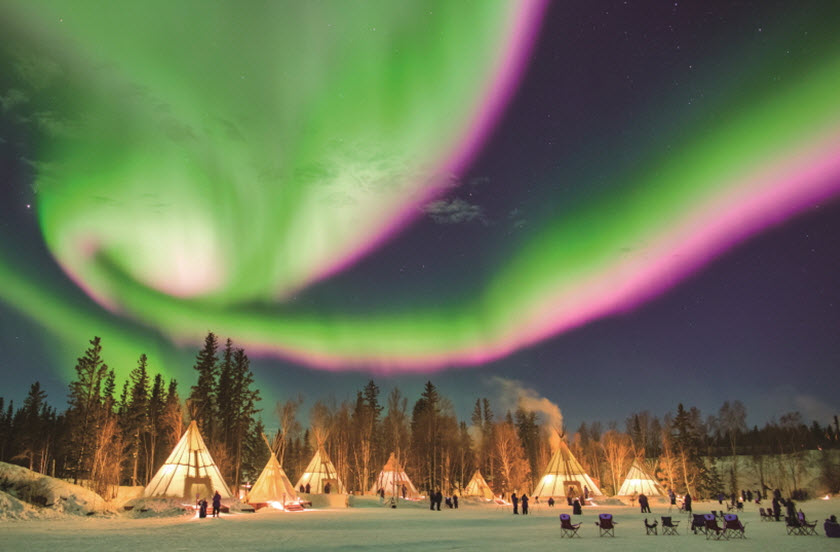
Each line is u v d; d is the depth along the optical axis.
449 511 48.81
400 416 94.69
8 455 79.12
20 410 83.06
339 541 21.64
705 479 77.25
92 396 60.06
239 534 24.53
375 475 90.50
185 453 46.00
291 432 69.12
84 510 37.56
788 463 100.06
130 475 72.25
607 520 24.91
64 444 66.44
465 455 97.88
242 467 85.12
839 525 23.91
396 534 25.12
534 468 100.81
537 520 36.47
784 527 29.75
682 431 79.31
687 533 26.61
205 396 82.12
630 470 70.31
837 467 92.38
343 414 92.25
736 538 23.61
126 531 25.94
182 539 22.06
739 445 117.44
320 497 55.28
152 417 78.50
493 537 23.86
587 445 115.69
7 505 33.09
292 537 23.22
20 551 17.73
